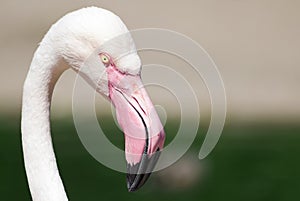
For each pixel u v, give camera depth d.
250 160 13.21
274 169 13.00
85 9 4.34
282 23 19.56
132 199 11.55
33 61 4.48
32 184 4.56
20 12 19.47
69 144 13.43
